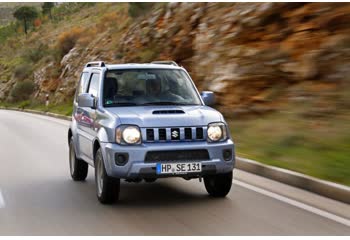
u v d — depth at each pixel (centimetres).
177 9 2681
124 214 789
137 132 803
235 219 746
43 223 754
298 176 953
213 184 884
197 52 2147
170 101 910
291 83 1602
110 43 3838
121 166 799
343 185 858
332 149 1104
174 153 805
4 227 741
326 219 736
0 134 2170
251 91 1709
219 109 1811
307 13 1631
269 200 853
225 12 2012
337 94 1392
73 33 4903
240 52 1806
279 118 1483
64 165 1302
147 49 2912
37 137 1998
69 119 3091
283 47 1656
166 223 734
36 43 7462
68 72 4369
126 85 919
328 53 1498
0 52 8606
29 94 5522
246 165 1129
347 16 1515
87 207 840
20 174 1178
